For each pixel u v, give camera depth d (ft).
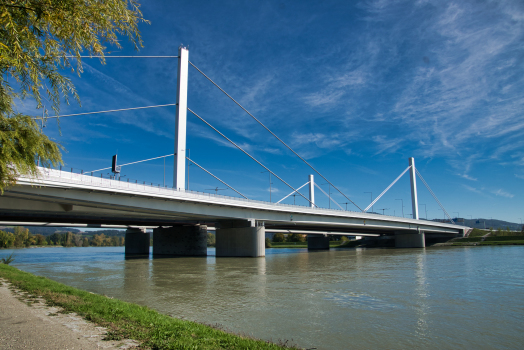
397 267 140.77
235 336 32.30
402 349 39.52
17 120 36.47
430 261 171.94
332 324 49.70
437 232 413.18
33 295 49.08
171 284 92.68
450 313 57.16
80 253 330.13
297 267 143.74
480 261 167.94
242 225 213.05
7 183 39.29
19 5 29.27
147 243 293.84
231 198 190.29
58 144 41.16
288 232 392.88
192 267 147.23
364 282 94.89
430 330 47.11
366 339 42.83
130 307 43.39
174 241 262.88
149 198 156.15
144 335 28.40
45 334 27.89
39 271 132.46
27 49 32.91
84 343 25.75
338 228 339.98
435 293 76.54
